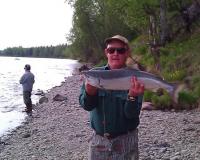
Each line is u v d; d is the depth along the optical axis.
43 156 12.91
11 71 73.25
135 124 5.36
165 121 16.67
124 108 5.11
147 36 38.69
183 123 16.17
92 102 5.16
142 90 4.72
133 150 5.41
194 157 11.09
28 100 22.70
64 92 33.62
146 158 11.12
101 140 5.36
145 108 19.83
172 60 27.64
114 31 64.25
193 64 24.98
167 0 32.81
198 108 19.03
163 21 32.28
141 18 32.03
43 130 17.52
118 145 5.33
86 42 74.44
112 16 62.84
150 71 5.12
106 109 5.23
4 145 15.06
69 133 16.22
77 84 41.03
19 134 17.14
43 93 34.09
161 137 13.73
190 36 31.50
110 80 4.78
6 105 27.00
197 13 33.09
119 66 5.21
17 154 13.48
